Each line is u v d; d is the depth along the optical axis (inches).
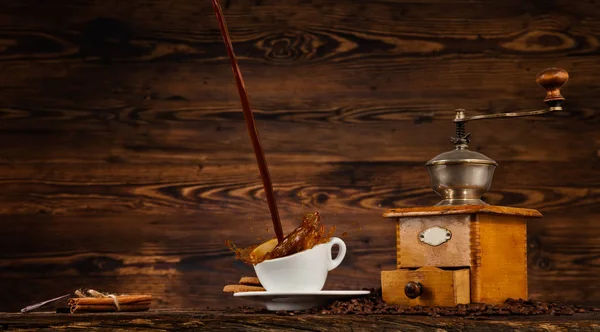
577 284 105.7
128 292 106.3
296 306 62.7
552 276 105.8
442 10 109.2
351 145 107.7
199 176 107.6
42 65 108.8
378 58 108.7
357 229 106.4
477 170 65.6
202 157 107.8
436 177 66.6
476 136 107.5
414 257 64.9
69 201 107.0
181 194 107.3
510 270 66.3
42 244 106.5
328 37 109.1
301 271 62.1
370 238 106.3
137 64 109.0
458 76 108.3
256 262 63.6
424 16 109.2
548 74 64.9
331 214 106.7
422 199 106.6
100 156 107.7
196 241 106.8
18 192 107.0
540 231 106.3
